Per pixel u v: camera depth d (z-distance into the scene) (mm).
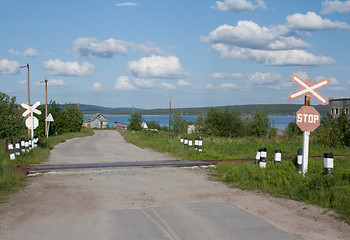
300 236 5012
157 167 12633
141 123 62938
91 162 14414
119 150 21906
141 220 5809
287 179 8641
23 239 4863
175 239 4863
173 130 45688
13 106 29922
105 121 129750
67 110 62906
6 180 8852
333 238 4945
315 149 20578
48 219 5883
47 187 8859
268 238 4914
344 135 23844
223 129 43781
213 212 6320
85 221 5766
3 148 18047
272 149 19812
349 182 7965
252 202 7160
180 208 6629
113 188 8703
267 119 46281
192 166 12906
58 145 27781
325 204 6727
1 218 5938
